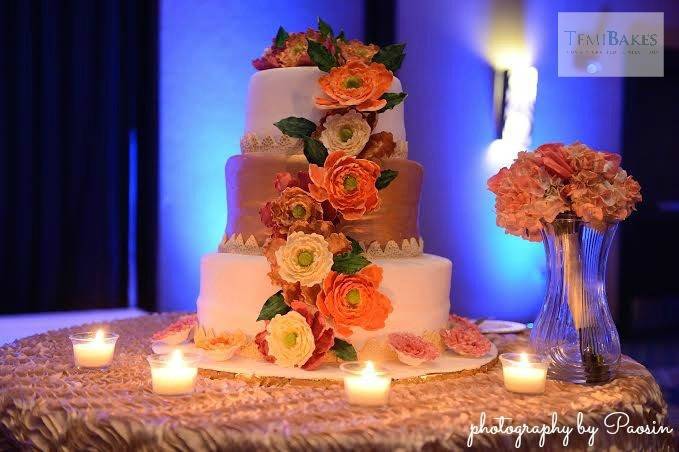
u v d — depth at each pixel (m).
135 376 2.21
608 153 2.18
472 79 6.51
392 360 2.31
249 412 1.83
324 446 1.68
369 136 2.32
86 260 5.99
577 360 2.21
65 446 1.82
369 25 6.39
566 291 2.22
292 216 2.21
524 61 6.62
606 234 2.20
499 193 2.24
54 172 5.86
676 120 7.56
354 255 2.21
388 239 2.43
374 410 1.87
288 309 2.24
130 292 6.35
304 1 6.21
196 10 5.91
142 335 2.89
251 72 6.08
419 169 2.51
